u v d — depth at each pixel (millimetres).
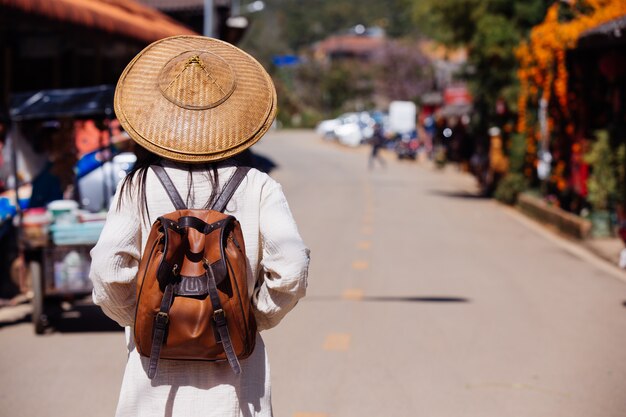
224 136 3461
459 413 6488
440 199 26922
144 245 3436
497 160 27875
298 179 34344
